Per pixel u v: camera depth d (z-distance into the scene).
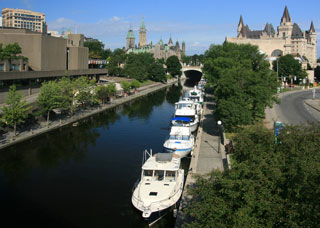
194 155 41.12
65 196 33.47
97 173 39.88
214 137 51.31
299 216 15.12
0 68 73.88
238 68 55.22
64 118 69.44
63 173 39.88
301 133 21.34
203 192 19.06
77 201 32.38
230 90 49.22
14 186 35.94
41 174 39.47
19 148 49.31
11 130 55.09
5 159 44.69
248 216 16.11
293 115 67.44
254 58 91.25
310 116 66.19
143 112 82.88
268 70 82.75
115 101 98.12
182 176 33.03
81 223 28.33
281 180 17.00
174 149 41.84
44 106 60.53
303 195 15.46
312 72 174.50
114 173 39.91
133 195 29.02
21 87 79.12
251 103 51.69
